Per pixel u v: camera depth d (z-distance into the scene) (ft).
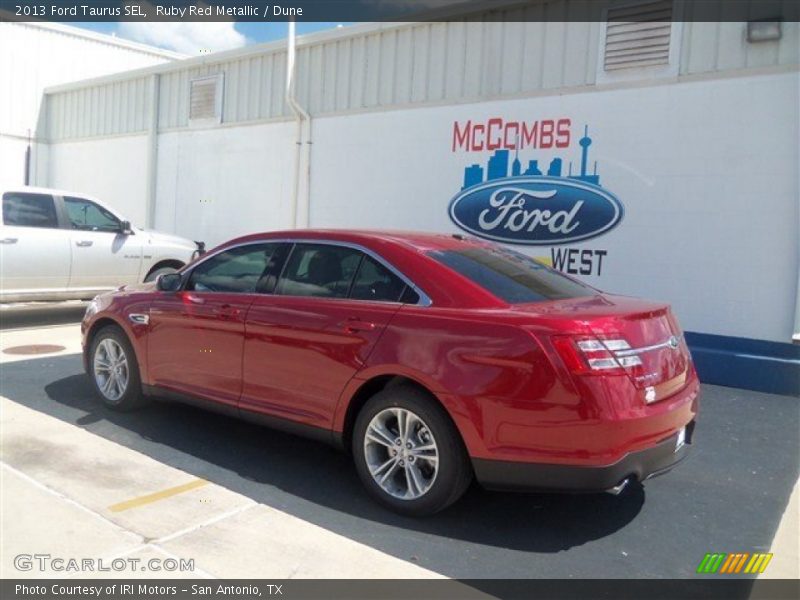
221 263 17.60
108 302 19.86
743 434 19.35
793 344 23.62
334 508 14.15
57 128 55.01
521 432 12.21
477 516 13.97
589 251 28.27
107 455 16.70
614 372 12.06
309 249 16.07
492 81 30.66
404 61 33.53
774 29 23.76
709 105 25.39
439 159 32.53
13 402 20.71
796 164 23.81
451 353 12.91
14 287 30.60
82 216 33.42
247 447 17.66
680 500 14.96
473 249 15.93
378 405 13.84
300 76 37.55
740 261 25.02
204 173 43.06
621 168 27.37
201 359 17.20
